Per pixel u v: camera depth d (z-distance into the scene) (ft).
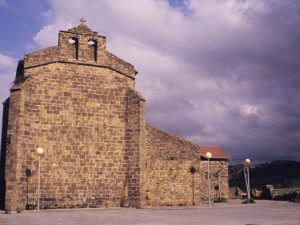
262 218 67.21
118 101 114.21
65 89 109.09
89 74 112.57
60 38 111.34
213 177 176.04
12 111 99.19
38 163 102.01
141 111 112.37
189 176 121.60
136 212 86.79
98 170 108.58
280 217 68.85
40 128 104.27
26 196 99.40
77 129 108.47
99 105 112.06
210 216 72.59
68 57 111.55
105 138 110.83
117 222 62.90
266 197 155.63
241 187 244.42
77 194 105.50
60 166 104.99
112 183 109.29
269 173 246.88
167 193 119.14
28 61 106.32
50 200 102.47
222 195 175.01
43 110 105.50
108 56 115.96
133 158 110.32
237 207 101.86
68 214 81.82
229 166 193.26
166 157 124.06
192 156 126.82
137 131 111.34
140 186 107.96
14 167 95.91
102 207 106.83
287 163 251.39
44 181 102.68
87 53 113.70
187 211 88.17
